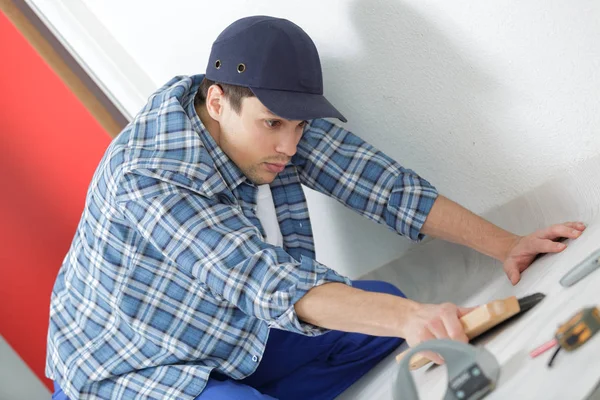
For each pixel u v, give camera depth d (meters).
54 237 1.96
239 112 1.29
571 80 1.42
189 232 1.23
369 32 1.52
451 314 1.06
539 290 1.17
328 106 1.29
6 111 1.83
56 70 1.79
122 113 1.83
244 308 1.19
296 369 1.49
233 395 1.30
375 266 1.80
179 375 1.35
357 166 1.51
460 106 1.52
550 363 0.89
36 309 2.05
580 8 1.35
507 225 1.58
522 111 1.47
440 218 1.46
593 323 0.90
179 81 1.41
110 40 1.79
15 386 2.08
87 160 1.86
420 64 1.51
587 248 1.17
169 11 1.69
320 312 1.14
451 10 1.43
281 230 1.49
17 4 1.79
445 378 1.02
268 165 1.34
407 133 1.60
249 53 1.26
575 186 1.46
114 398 1.38
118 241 1.34
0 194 1.92
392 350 1.53
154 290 1.35
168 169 1.26
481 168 1.57
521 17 1.39
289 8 1.57
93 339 1.42
